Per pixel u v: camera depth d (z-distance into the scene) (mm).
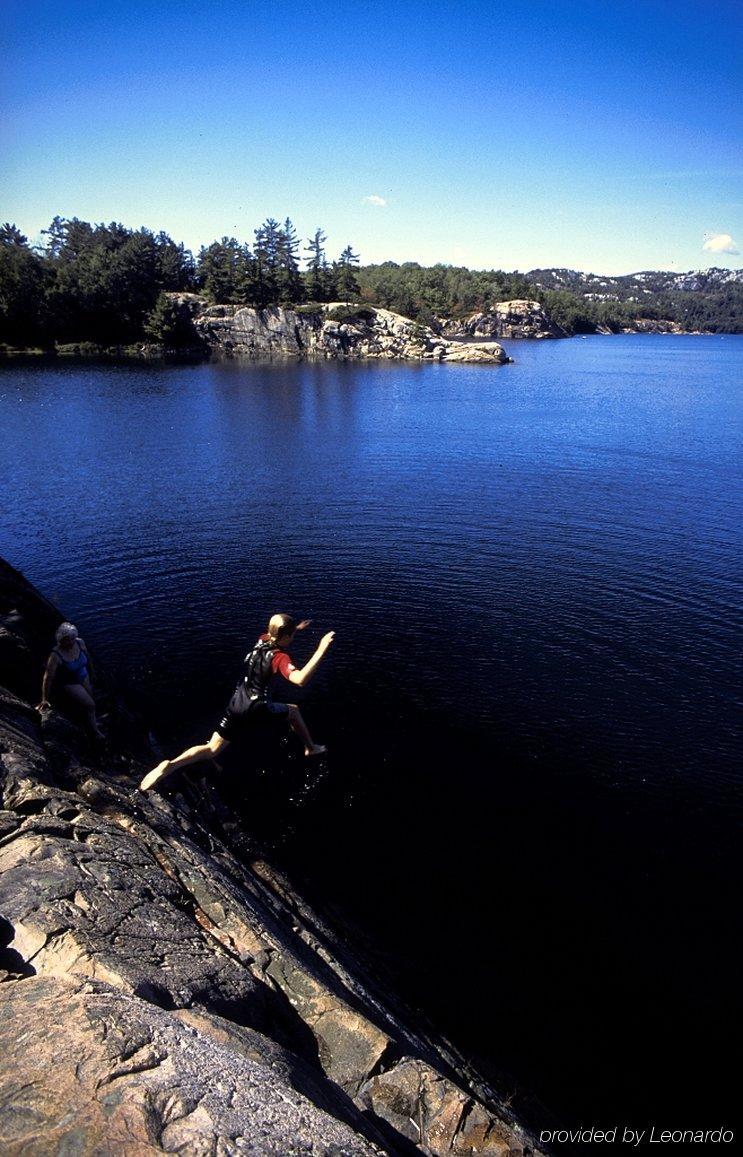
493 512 37375
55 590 26719
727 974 12023
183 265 162625
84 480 43500
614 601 26344
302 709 19125
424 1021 10617
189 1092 3123
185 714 18641
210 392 84188
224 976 6578
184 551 31266
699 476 45344
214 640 22953
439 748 17672
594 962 12148
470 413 72188
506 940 12500
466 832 14977
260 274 151500
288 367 117500
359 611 25328
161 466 47531
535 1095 9875
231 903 8820
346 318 145500
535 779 16641
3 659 13273
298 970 7980
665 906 13328
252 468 47406
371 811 15516
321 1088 4895
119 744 13883
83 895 6836
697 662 21953
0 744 9680
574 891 13594
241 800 15617
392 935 12422
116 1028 3445
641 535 33688
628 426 64812
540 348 196250
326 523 35438
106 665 20859
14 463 47375
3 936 6195
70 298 134625
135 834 9547
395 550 31594
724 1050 10812
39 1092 2973
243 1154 2818
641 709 19375
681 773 16891
